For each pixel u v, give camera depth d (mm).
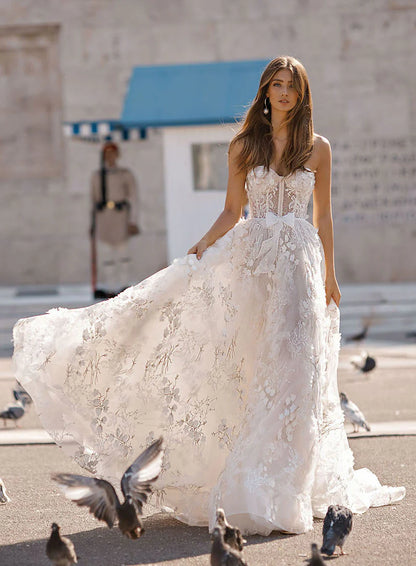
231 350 9648
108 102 34750
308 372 9172
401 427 14414
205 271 9742
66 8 34531
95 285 28984
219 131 26500
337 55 34531
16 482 11594
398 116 34562
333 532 7992
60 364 9633
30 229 35031
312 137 9727
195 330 9703
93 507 7512
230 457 9086
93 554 8461
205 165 26719
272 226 9586
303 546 8430
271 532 8969
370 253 34812
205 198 26734
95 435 9508
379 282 34812
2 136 35219
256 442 9031
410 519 9305
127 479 7590
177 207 26781
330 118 34656
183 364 9633
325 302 9734
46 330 9773
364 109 34594
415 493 10406
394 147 34625
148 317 9719
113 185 28953
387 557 8070
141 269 34750
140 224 34719
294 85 9484
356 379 19844
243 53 34500
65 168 35000
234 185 9906
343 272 34812
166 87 27328
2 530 9391
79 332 9695
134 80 27875
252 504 8742
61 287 33969
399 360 22594
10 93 35094
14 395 16438
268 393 9180
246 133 9742
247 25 34469
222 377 9617
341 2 34375
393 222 34750
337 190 34750
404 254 34781
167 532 9133
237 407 9586
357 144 34656
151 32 34531
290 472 8914
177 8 34500
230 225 9969
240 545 7789
